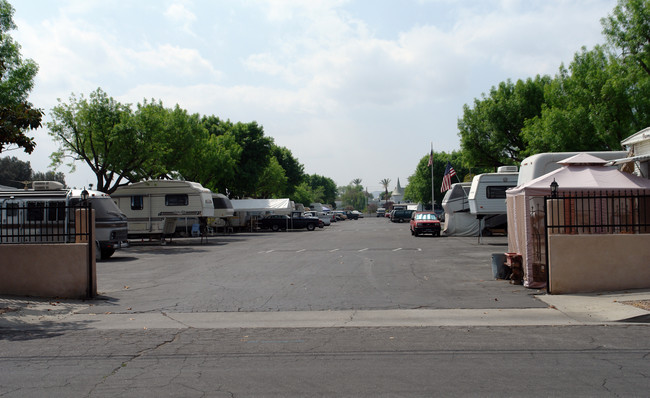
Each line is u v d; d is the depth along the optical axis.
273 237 36.12
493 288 11.77
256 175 60.16
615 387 5.04
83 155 28.95
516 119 37.81
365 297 10.88
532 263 11.50
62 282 11.12
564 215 10.66
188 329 8.20
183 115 37.41
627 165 14.09
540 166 17.58
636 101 23.41
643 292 9.91
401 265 16.83
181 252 23.70
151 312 9.62
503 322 8.33
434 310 9.38
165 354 6.61
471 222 34.25
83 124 28.16
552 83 29.89
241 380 5.46
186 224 32.84
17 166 64.81
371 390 5.07
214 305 10.24
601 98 24.72
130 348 6.95
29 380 5.55
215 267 17.09
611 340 6.98
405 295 11.04
